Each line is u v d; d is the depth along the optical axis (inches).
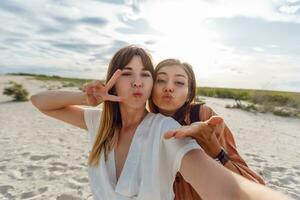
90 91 27.0
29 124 156.4
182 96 29.5
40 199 62.1
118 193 25.4
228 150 29.0
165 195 24.2
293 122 236.1
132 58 27.0
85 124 32.5
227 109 287.6
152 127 25.8
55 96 31.3
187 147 21.2
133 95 26.7
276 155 115.0
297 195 70.7
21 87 290.2
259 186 16.5
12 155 93.7
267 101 304.8
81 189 67.0
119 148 27.7
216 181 17.7
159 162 24.2
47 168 81.3
